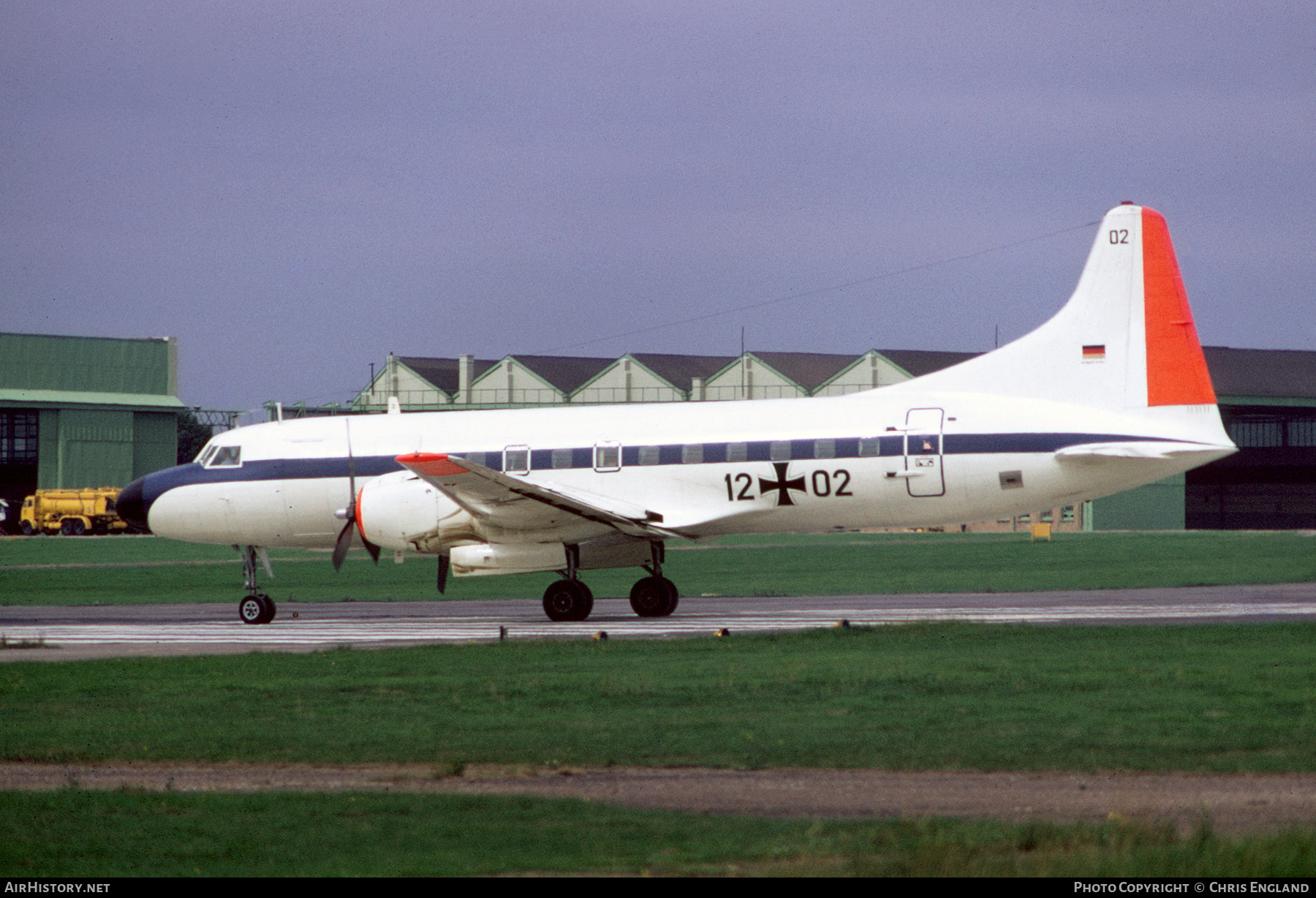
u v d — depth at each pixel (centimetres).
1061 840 3731
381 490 11419
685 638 9181
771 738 5531
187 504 12644
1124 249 11219
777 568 18625
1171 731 5541
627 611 12444
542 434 12081
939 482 11106
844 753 5225
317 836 4047
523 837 3991
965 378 11506
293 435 12681
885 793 4584
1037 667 7319
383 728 5966
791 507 11419
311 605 14588
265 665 8162
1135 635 8794
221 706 6681
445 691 6956
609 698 6619
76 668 8225
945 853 3588
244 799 4556
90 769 5328
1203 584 14938
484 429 12312
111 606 15000
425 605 14138
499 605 13912
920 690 6631
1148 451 10756
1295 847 3550
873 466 11194
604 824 4128
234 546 12850
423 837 4012
